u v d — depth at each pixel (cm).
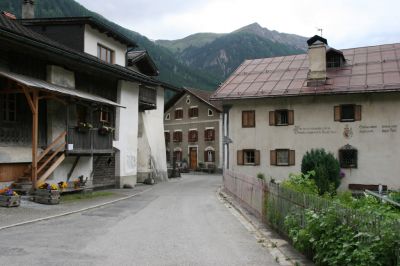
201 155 5794
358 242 597
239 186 1872
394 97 2575
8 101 1764
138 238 1031
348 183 2630
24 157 1816
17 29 1916
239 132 2928
